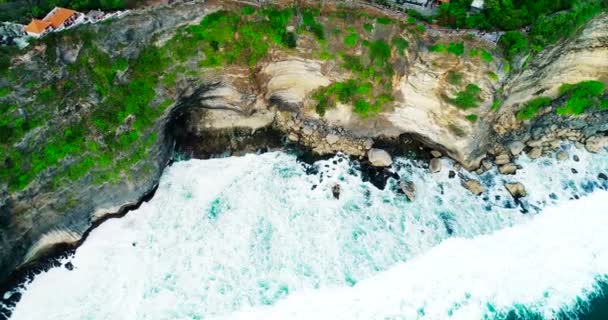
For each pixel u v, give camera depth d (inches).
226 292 1179.3
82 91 1195.9
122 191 1286.9
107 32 1200.2
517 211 1344.7
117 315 1147.9
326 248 1261.1
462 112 1322.6
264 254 1249.4
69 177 1181.7
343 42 1334.9
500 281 1207.6
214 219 1321.4
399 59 1320.1
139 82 1261.1
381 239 1280.8
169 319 1136.2
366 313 1147.3
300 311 1149.1
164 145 1376.7
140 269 1226.0
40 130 1144.2
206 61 1304.1
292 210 1339.8
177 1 1278.3
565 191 1389.0
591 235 1296.8
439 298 1176.2
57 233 1234.6
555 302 1177.4
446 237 1288.1
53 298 1182.3
